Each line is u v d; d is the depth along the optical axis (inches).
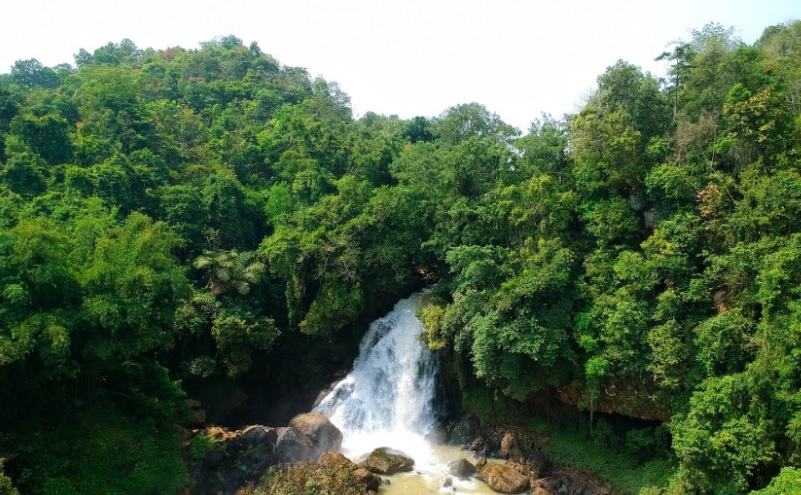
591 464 1227.9
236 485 1243.2
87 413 1187.3
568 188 1505.9
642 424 1238.3
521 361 1300.4
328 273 1712.6
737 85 1269.7
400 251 1718.8
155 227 1455.5
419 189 1795.0
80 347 1128.8
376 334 1780.3
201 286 1732.3
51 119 1975.9
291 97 3639.3
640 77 1504.7
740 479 886.4
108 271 1139.9
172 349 1582.2
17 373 1040.2
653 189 1330.0
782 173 1095.6
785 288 949.2
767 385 917.2
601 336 1198.3
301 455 1321.4
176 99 3415.4
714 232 1191.6
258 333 1622.8
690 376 1075.3
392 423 1605.6
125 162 1927.9
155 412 1272.1
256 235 2119.8
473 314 1346.0
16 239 1080.8
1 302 1021.8
